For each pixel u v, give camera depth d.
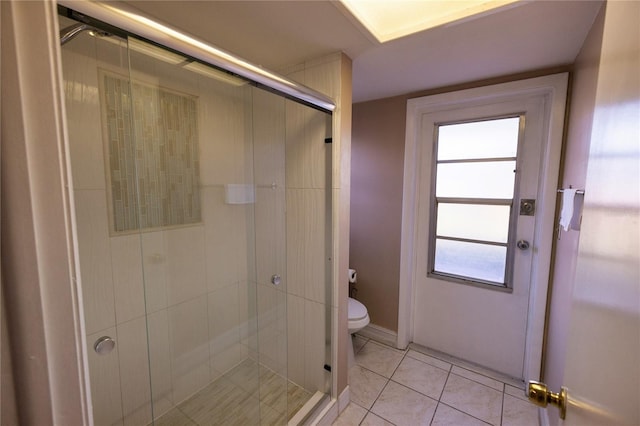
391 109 2.23
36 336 0.38
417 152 2.20
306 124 1.61
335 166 1.52
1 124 0.34
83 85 1.14
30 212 0.36
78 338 0.41
